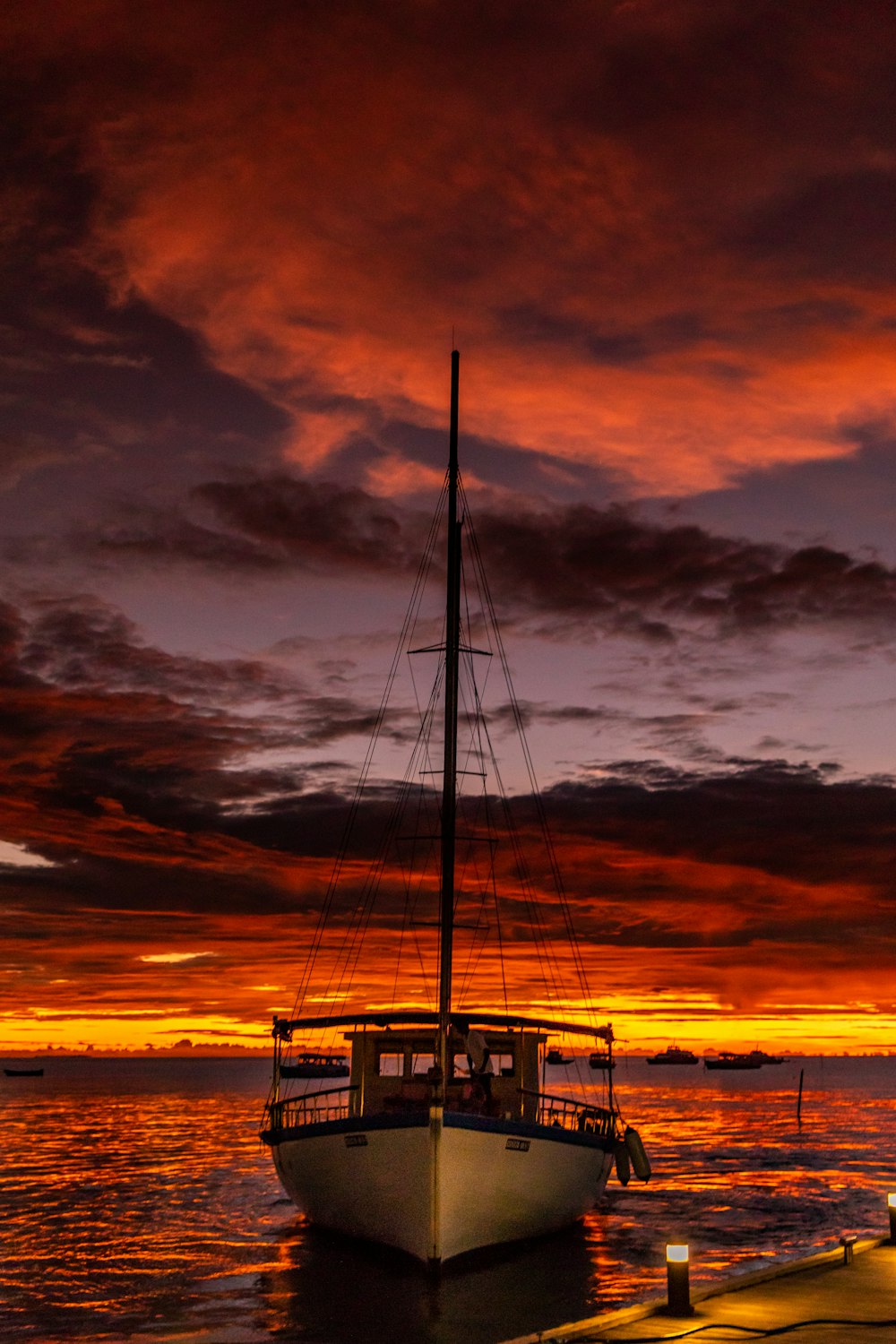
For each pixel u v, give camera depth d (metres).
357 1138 29.22
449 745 34.84
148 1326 24.84
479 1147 28.28
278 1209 45.75
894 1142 88.38
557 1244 33.41
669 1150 79.69
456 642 35.72
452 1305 25.97
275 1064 34.34
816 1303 18.22
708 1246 36.31
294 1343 23.12
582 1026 34.78
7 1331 24.69
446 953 32.94
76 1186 54.88
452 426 37.94
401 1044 34.50
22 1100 169.88
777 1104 156.62
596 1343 15.80
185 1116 126.12
